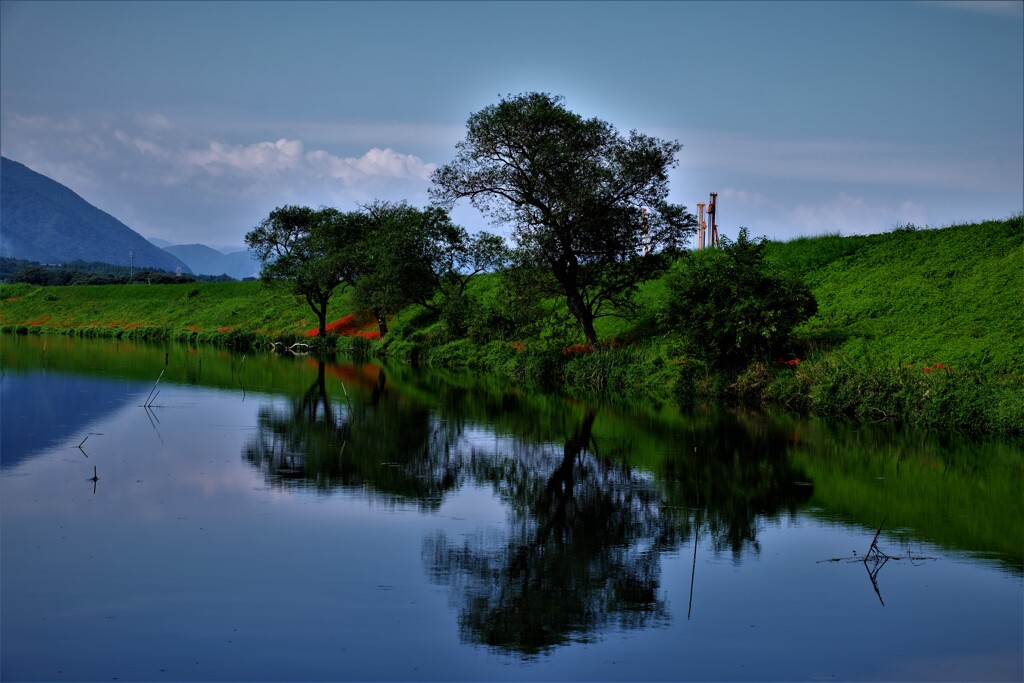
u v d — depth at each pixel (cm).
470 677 970
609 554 1411
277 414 2958
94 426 2656
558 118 3834
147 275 13012
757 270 3338
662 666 1004
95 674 980
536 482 1927
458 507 1702
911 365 2994
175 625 1114
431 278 5650
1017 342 2930
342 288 8000
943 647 1055
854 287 3928
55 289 10175
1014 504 1712
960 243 3944
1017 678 973
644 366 3800
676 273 3825
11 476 1939
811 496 1788
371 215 6681
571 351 4300
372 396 3519
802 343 3441
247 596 1210
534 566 1348
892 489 1847
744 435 2530
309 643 1059
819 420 2816
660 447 2345
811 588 1252
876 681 969
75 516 1608
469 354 5097
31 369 4466
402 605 1187
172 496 1767
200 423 2731
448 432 2600
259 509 1672
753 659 1025
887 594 1225
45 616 1139
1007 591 1237
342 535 1504
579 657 1033
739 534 1522
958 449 2283
